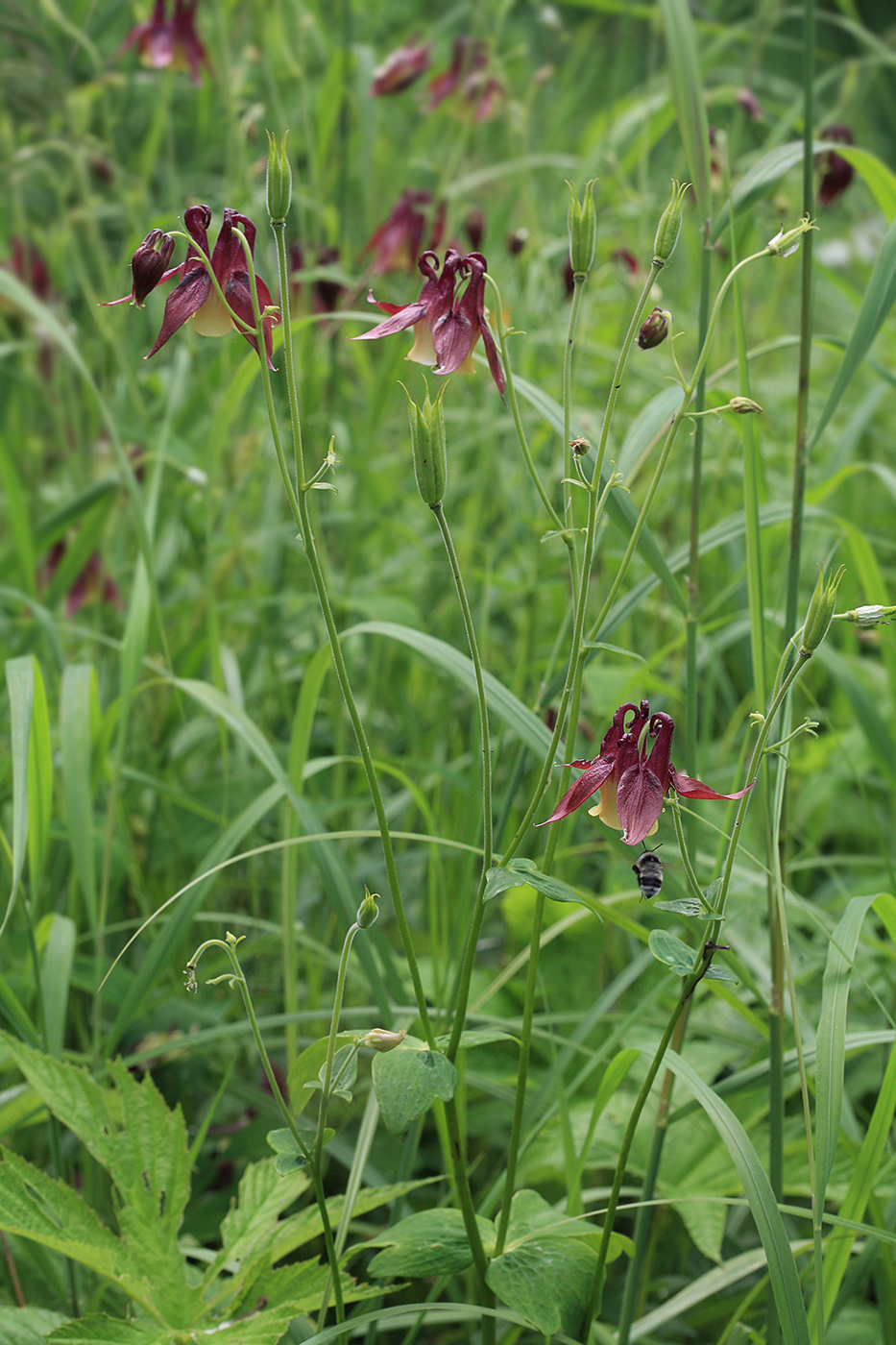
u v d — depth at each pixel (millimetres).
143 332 1657
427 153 2119
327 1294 899
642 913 1151
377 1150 1058
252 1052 1095
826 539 1514
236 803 1256
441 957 1117
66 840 1105
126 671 1048
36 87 1586
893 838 1401
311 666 1000
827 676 1491
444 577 1590
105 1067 987
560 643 996
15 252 1656
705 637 1229
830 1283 908
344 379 1641
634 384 1718
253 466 1448
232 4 1515
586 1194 974
